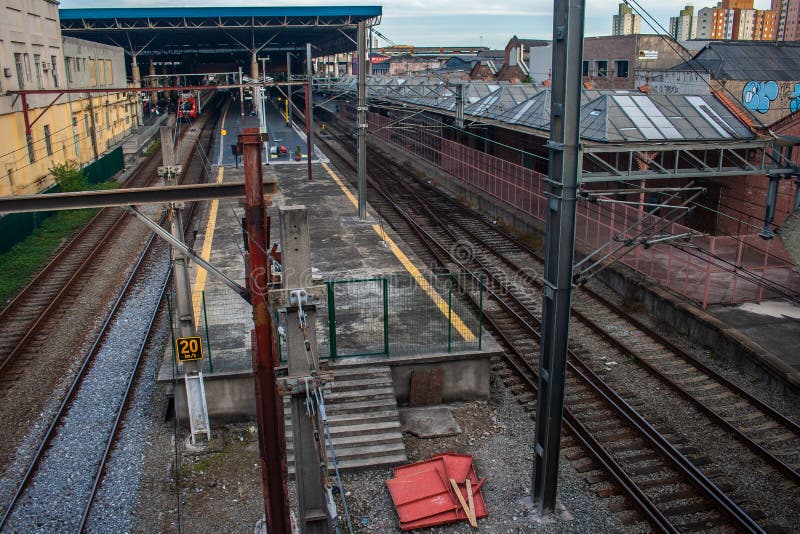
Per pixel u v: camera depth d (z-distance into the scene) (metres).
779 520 10.62
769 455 12.10
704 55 33.41
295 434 7.69
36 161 31.81
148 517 10.78
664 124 21.47
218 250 21.28
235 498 11.28
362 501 11.28
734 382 15.13
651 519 10.49
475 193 31.92
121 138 49.81
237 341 14.83
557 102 10.11
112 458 12.23
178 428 13.26
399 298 17.30
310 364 7.44
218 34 67.44
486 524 10.69
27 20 31.78
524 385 15.05
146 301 19.64
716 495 11.08
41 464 12.02
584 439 12.86
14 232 24.92
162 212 30.72
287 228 7.03
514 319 18.44
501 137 34.28
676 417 13.72
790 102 27.62
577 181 10.14
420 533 10.54
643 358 16.33
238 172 35.72
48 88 34.53
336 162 43.91
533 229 25.98
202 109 75.00
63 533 10.35
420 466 11.95
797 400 14.09
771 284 19.28
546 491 10.80
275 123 62.28
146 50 75.69
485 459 12.34
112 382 14.86
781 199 21.27
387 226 24.69
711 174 18.92
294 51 85.50
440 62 102.81
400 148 47.06
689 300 18.50
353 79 53.75
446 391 14.26
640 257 20.72
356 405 13.16
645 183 24.92
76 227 27.73
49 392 14.56
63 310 19.02
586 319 18.39
